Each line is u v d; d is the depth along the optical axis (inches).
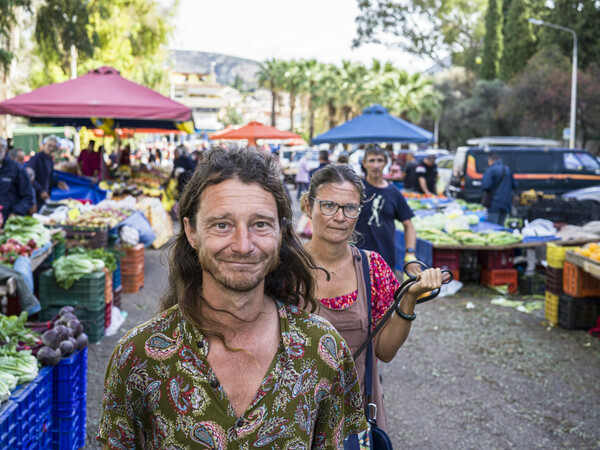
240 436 56.7
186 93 6058.1
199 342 58.0
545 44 1649.9
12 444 118.8
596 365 233.3
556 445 171.8
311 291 67.8
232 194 57.7
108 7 1011.3
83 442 157.8
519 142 860.0
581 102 1508.4
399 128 518.9
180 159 690.2
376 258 112.9
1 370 126.0
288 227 66.1
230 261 57.4
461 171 737.6
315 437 62.7
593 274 254.8
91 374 214.5
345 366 64.6
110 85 399.5
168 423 56.9
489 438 175.8
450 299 336.8
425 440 174.6
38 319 247.9
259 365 58.9
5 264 213.0
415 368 231.6
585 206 491.5
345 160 365.1
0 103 375.2
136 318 290.5
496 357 243.0
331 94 2316.7
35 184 390.0
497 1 1977.1
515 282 350.6
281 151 1408.7
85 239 320.2
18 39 620.7
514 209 562.3
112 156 764.0
